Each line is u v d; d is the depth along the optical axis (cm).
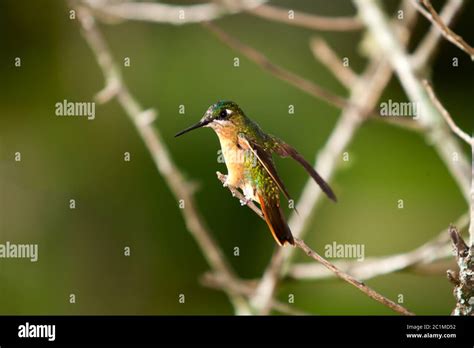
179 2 1205
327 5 1419
